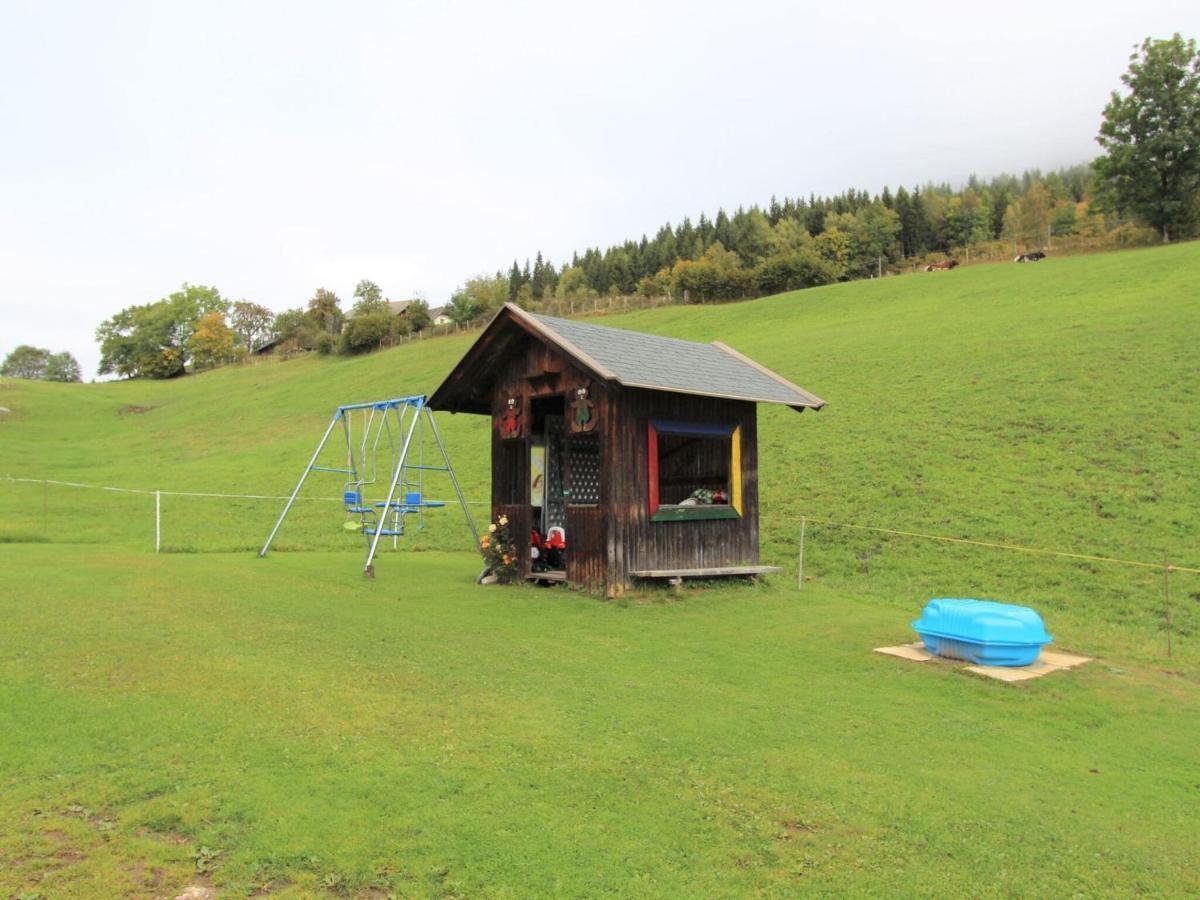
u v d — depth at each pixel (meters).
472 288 89.12
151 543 18.69
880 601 14.12
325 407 50.22
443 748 5.97
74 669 7.46
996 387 27.42
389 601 11.84
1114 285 39.66
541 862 4.46
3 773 5.22
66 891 3.99
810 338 42.34
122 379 103.25
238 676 7.45
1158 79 58.09
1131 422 22.36
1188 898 4.46
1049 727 7.24
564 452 15.93
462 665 8.31
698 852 4.67
